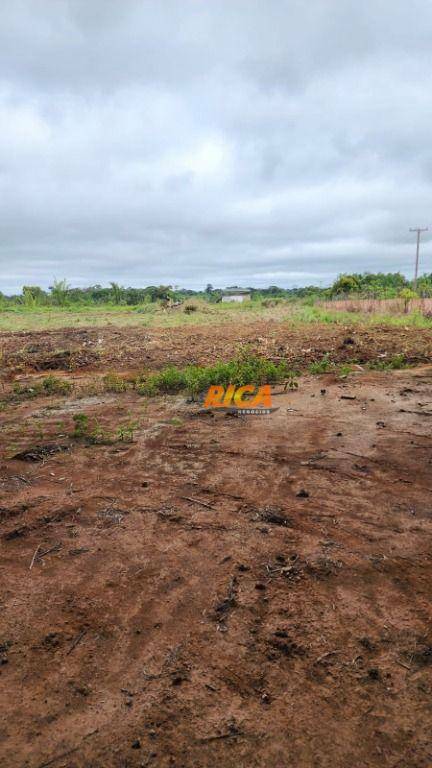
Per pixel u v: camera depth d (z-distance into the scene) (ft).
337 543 8.11
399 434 13.17
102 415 16.44
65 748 4.70
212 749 4.62
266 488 10.25
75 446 13.29
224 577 7.30
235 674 5.51
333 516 8.99
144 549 8.13
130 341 37.32
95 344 36.42
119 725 4.92
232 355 28.89
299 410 16.03
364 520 8.82
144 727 4.89
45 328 51.80
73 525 8.98
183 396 18.89
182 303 93.45
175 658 5.79
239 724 4.88
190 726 4.88
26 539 8.56
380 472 10.80
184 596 6.91
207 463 11.73
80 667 5.72
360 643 5.92
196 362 26.94
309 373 22.27
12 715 5.10
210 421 15.24
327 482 10.41
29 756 4.63
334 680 5.39
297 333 37.81
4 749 4.71
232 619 6.41
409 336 32.68
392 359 24.31
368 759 4.49
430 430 13.38
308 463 11.46
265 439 13.28
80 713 5.09
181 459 12.07
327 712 4.99
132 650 5.95
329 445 12.59
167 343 35.27
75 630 6.33
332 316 51.57
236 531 8.59
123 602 6.84
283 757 4.52
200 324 51.52
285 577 7.26
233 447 12.75
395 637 6.00
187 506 9.55
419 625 6.19
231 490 10.20
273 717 4.95
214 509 9.40
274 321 52.26
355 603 6.64
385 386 18.79
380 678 5.40
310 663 5.64
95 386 21.24
